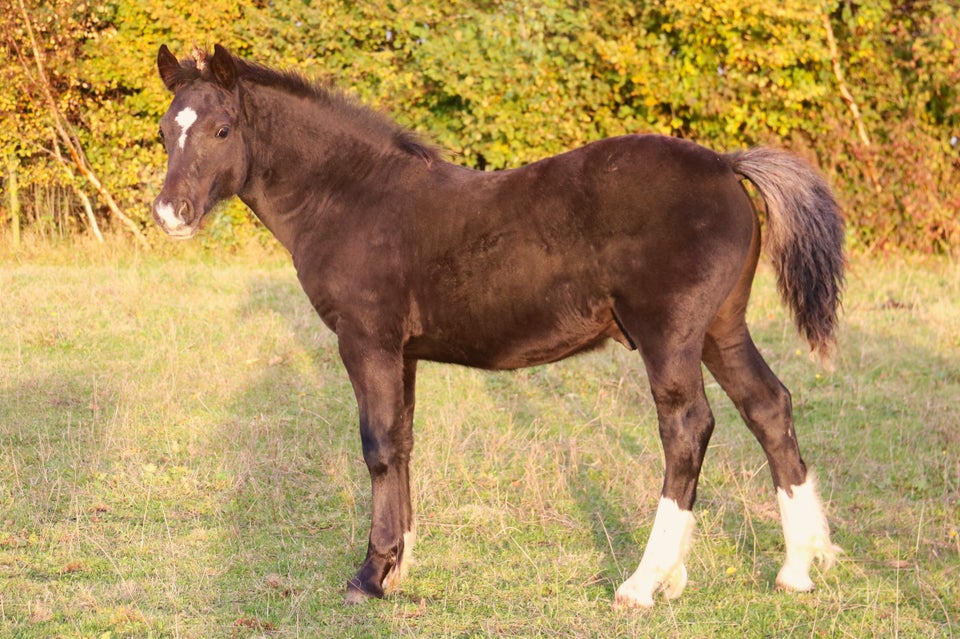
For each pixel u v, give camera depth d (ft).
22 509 20.20
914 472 23.07
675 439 15.83
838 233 16.38
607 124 50.26
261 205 18.35
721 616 16.11
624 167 15.76
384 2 47.96
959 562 18.17
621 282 15.70
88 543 18.74
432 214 16.89
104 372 30.35
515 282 16.28
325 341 34.12
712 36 47.83
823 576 17.58
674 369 15.60
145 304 39.27
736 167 16.33
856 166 50.01
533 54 47.06
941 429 25.71
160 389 28.73
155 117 51.70
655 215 15.48
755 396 17.15
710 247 15.42
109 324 36.09
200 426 25.90
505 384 30.66
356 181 17.65
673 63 48.47
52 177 52.13
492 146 49.11
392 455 17.17
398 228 17.07
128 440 24.56
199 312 38.06
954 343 34.19
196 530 19.51
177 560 18.21
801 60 46.91
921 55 47.44
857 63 50.55
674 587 16.33
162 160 51.44
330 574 17.92
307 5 49.80
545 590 17.22
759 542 19.31
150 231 52.75
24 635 15.26
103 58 50.60
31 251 50.62
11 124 49.78
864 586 17.28
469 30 47.93
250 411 27.32
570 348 16.78
